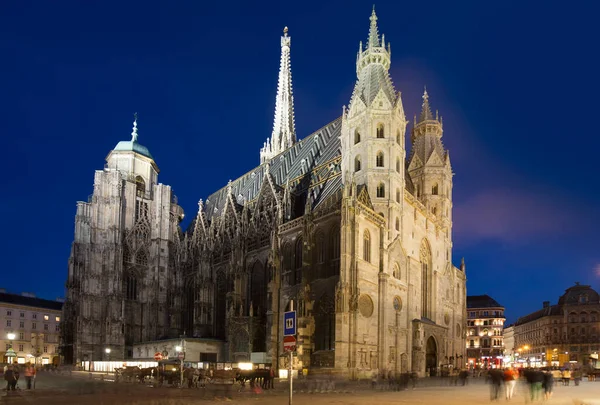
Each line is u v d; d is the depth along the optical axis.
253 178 119.00
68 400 37.78
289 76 156.50
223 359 95.56
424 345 84.56
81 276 117.56
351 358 68.69
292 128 154.00
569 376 72.12
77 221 123.75
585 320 177.38
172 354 94.50
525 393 44.50
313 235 79.69
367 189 82.56
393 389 53.59
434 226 100.31
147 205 128.12
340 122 100.44
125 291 118.75
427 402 37.84
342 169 88.31
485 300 191.62
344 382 61.44
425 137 109.50
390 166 83.81
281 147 149.75
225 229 107.56
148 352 106.50
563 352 177.75
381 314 75.12
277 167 112.00
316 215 80.44
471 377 92.31
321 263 77.94
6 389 44.56
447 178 106.75
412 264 88.62
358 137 87.31
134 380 63.03
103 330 111.94
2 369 83.81
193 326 111.62
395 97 89.75
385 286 76.44
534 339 196.75
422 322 84.00
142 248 123.94
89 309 111.75
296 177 101.00
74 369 101.56
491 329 185.38
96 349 110.62
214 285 105.94
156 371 59.69
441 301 98.31
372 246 76.81
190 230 128.62
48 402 36.22
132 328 117.44
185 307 117.88
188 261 119.50
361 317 72.12
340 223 75.31
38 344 93.12
